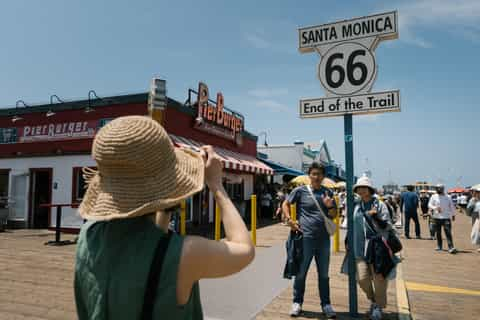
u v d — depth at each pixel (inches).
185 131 547.8
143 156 45.3
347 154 182.1
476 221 377.1
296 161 1191.6
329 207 181.3
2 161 574.2
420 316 188.1
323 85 185.9
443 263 330.6
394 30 173.3
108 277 45.3
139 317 43.4
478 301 213.8
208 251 46.3
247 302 199.0
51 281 244.5
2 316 179.0
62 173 524.1
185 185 47.9
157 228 48.6
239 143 739.4
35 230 531.2
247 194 799.1
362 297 213.8
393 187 2070.6
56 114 543.8
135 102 490.0
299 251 180.2
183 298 45.6
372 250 171.5
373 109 175.3
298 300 180.7
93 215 46.1
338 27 184.5
